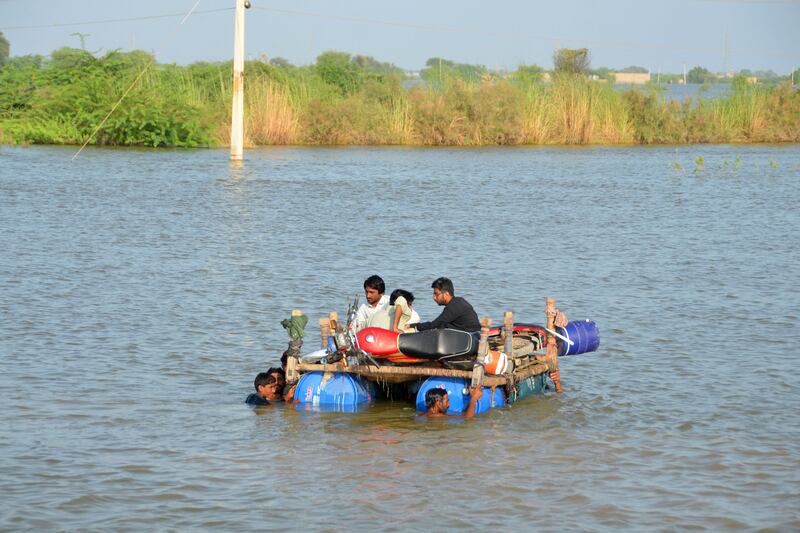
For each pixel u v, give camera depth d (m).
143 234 33.66
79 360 18.20
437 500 12.25
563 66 99.12
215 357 18.69
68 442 14.06
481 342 15.67
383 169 61.53
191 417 15.34
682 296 24.61
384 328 17.05
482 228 36.34
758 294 24.88
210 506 12.00
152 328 20.72
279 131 84.31
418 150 80.69
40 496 12.20
